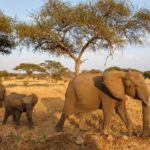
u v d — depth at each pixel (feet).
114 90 30.40
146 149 26.68
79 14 80.43
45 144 28.07
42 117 44.75
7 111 41.83
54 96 70.23
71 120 39.52
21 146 28.09
